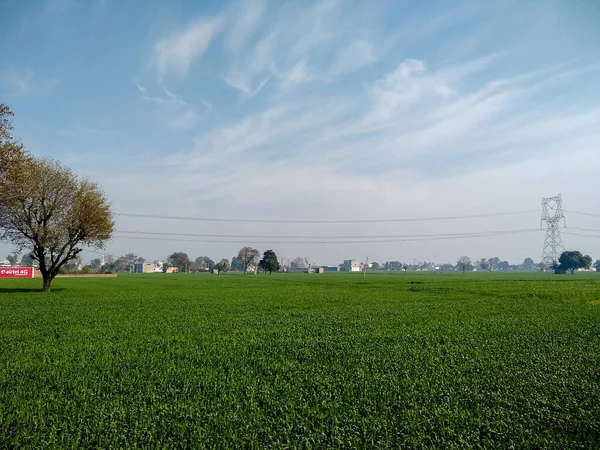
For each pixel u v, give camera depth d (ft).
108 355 53.98
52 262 176.45
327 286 249.96
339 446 27.73
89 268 576.61
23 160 123.85
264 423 30.96
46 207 165.58
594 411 33.99
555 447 27.84
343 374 45.27
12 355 54.03
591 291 183.73
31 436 28.48
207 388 39.88
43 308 115.24
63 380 41.88
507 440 29.04
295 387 40.01
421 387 40.32
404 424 30.96
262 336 70.13
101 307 119.14
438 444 28.12
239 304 131.64
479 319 94.02
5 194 136.77
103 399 36.32
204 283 291.17
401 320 91.76
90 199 170.50
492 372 46.42
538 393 38.60
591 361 51.85
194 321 89.56
